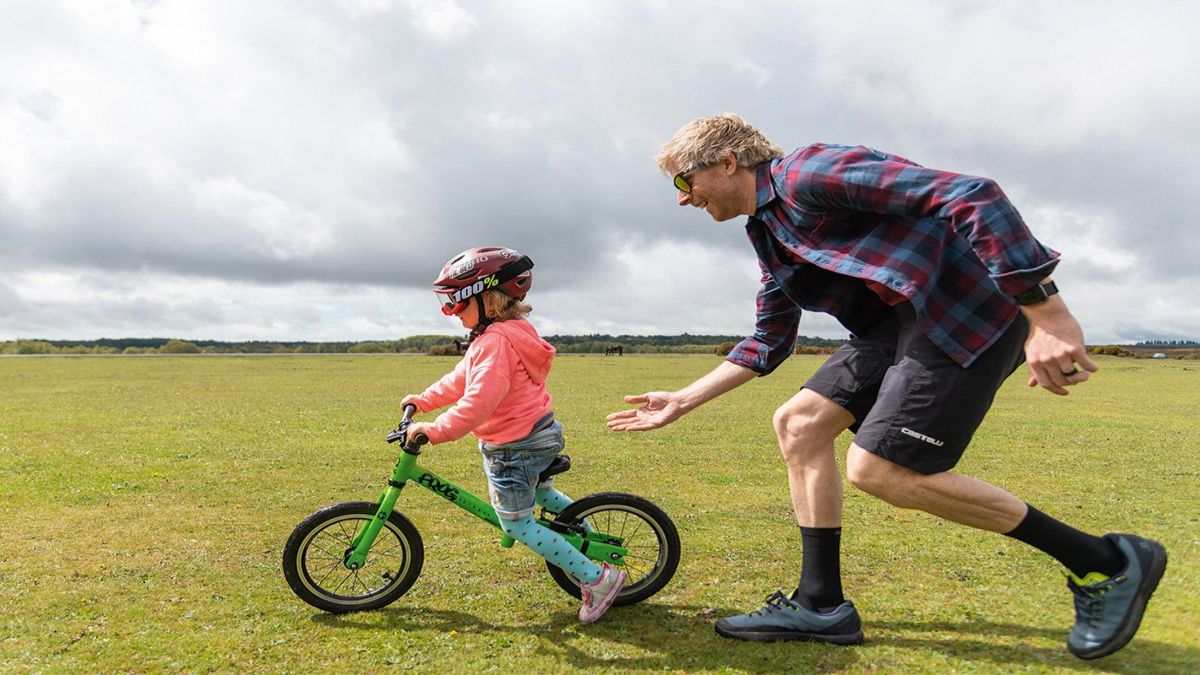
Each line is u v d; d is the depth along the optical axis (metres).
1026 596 3.51
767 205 2.83
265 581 3.88
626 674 2.78
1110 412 12.25
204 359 46.66
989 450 8.30
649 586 3.49
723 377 3.45
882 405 2.76
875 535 4.61
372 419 11.36
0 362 38.66
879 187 2.49
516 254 3.34
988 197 2.32
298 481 6.65
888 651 2.91
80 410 12.62
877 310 2.97
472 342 3.33
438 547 4.45
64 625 3.28
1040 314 2.33
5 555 4.35
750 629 3.07
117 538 4.73
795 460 3.07
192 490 6.24
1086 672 2.68
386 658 2.94
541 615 3.39
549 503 3.60
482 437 3.27
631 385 19.30
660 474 6.98
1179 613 3.21
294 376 24.28
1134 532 4.83
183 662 2.91
